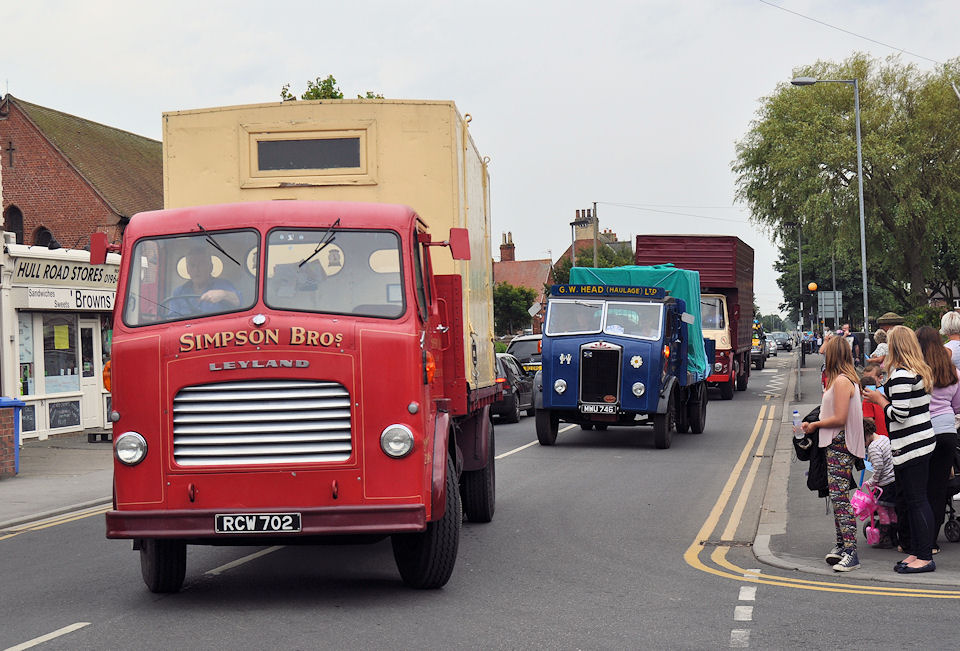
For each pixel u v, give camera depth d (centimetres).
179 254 798
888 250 4878
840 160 4519
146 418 764
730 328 3328
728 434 2298
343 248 795
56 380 2441
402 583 881
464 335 977
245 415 759
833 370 908
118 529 755
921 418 870
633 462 1802
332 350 762
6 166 3812
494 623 730
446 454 814
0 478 1725
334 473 757
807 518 1155
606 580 880
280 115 970
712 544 1054
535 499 1386
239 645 677
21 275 2278
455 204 974
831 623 714
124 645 682
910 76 4741
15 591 878
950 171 4544
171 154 973
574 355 2041
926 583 837
